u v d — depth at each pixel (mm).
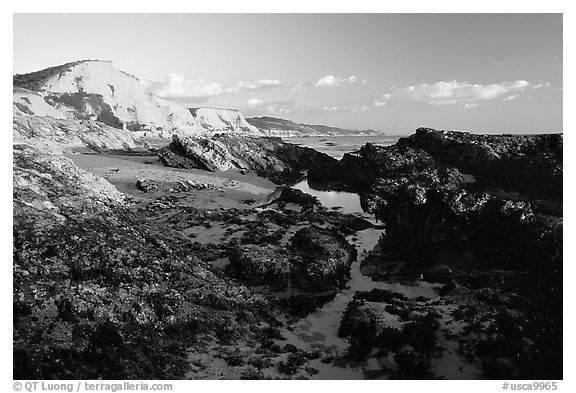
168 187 42938
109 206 27812
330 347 17406
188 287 19766
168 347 16078
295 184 51156
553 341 16375
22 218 19938
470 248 27109
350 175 48938
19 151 30469
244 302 20188
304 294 21922
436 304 20000
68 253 18734
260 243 26938
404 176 41312
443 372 15250
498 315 17656
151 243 23406
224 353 16359
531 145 45719
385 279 24172
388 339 16453
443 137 49062
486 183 39906
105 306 16609
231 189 45031
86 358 14453
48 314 15461
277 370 15469
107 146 64188
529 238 25922
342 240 27469
